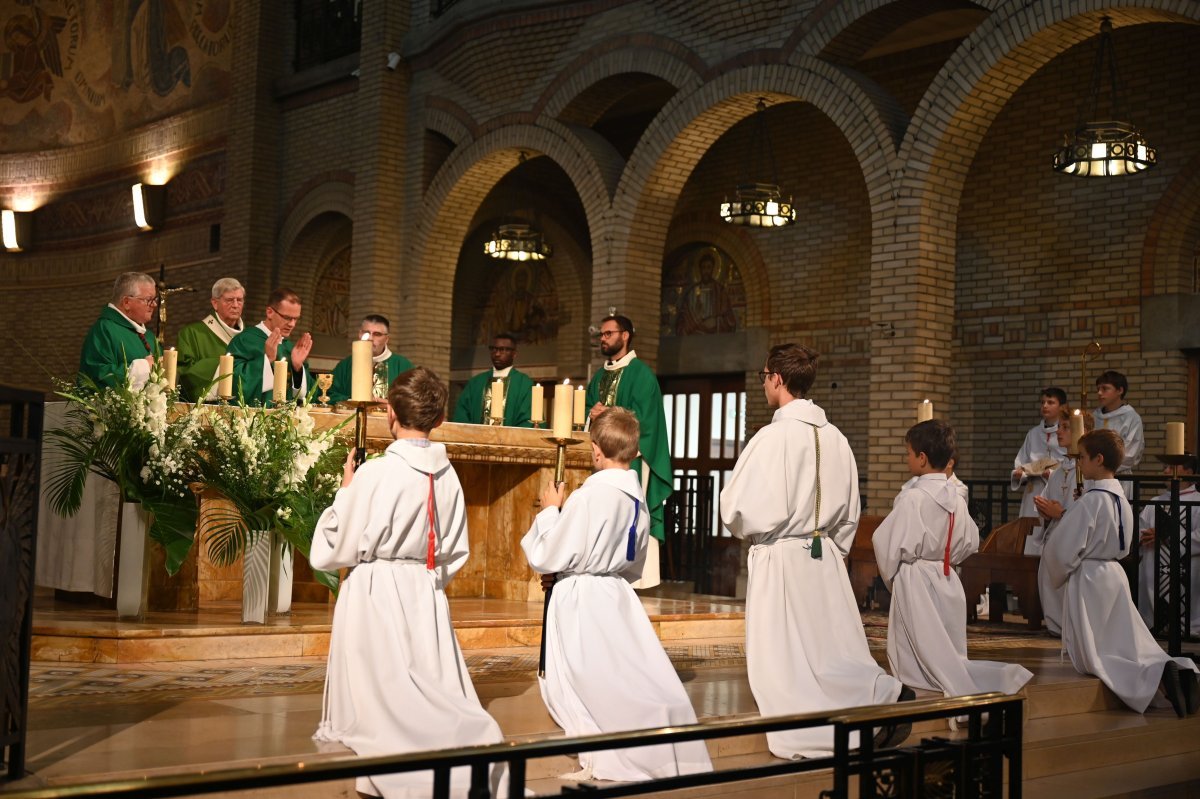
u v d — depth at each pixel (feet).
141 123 71.20
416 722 13.85
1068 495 33.27
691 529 46.62
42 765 12.82
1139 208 42.19
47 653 19.69
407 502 14.56
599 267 46.47
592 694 15.40
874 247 38.40
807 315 51.19
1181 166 41.22
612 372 28.73
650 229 45.93
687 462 55.83
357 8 58.95
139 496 21.04
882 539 20.22
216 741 14.25
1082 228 43.68
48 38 76.79
